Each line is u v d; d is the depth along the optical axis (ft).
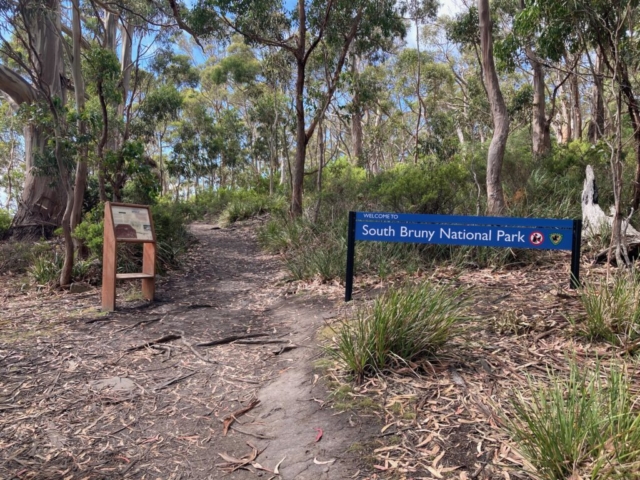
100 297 23.81
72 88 52.90
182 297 23.73
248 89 89.30
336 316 17.93
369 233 19.48
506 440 9.16
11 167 110.52
